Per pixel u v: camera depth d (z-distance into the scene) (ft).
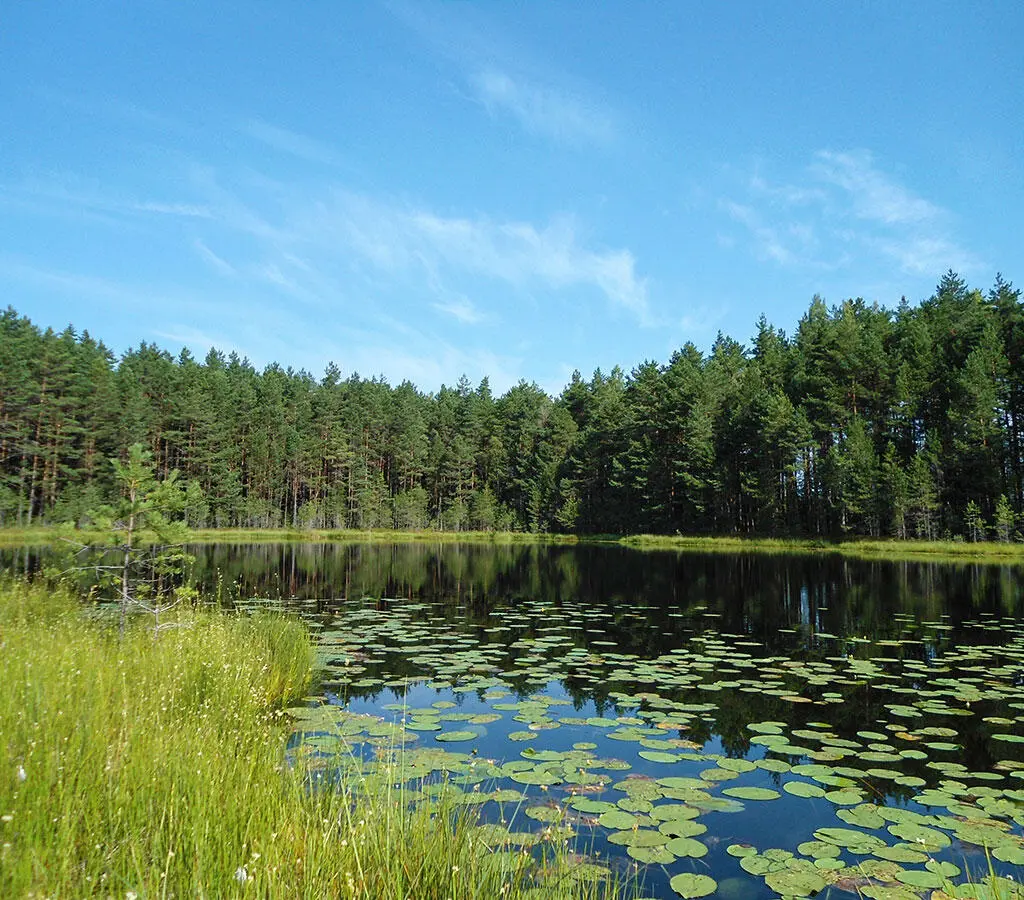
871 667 34.73
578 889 11.73
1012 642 41.83
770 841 15.75
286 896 9.14
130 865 9.77
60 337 195.42
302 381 281.54
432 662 35.53
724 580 82.23
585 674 33.24
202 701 20.92
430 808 13.60
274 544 168.86
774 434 157.17
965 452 141.59
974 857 14.99
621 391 258.57
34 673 17.63
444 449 263.90
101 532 29.12
